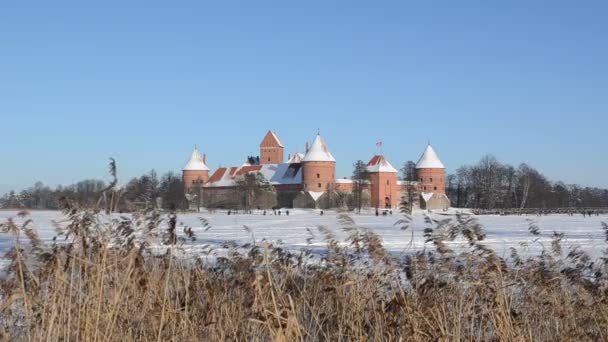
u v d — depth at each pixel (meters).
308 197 158.38
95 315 8.01
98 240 8.37
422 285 8.68
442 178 171.25
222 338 8.51
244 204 141.12
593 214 120.75
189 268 9.94
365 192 146.25
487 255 9.01
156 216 8.88
